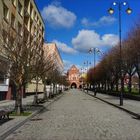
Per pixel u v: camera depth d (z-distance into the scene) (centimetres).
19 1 4125
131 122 1728
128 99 4631
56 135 1228
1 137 1112
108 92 6969
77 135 1227
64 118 1917
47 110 2575
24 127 1491
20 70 2058
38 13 5816
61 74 8088
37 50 2478
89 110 2592
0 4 3075
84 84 14362
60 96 6219
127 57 4616
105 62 6544
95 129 1410
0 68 2069
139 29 4031
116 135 1235
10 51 2041
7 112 1672
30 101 3706
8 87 3719
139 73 4659
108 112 2428
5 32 2200
